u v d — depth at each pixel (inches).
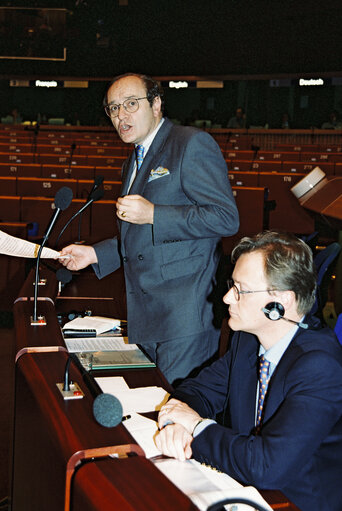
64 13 601.9
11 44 604.4
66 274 84.7
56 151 385.7
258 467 47.4
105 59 668.7
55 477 40.9
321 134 566.9
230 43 626.2
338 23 566.6
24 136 519.8
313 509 49.4
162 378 70.6
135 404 61.6
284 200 261.4
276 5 575.2
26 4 605.9
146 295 80.4
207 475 48.8
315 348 52.5
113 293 132.1
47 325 69.0
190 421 53.0
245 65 631.2
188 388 63.2
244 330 55.4
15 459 57.8
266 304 52.9
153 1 621.9
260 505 44.1
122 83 79.8
